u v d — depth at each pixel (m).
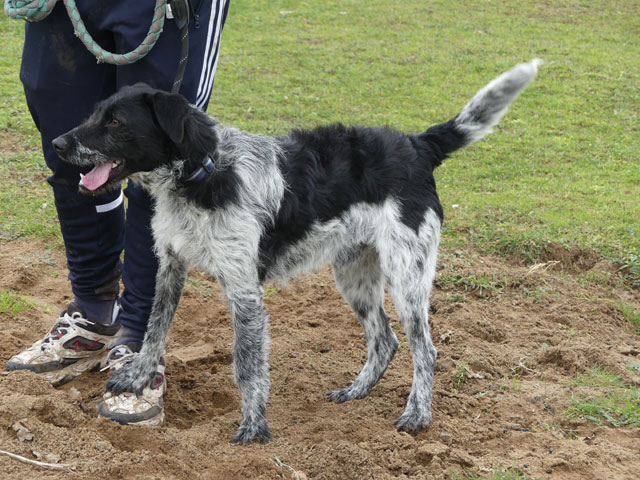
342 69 17.88
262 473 4.81
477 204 10.73
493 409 5.98
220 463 4.88
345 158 5.80
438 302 8.03
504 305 8.09
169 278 5.53
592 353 6.79
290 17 22.25
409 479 4.84
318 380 6.50
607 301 8.20
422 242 5.94
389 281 5.90
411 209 5.90
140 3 5.08
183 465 4.75
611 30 21.81
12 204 9.75
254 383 5.32
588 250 9.23
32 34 5.36
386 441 5.29
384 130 6.20
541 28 21.75
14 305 7.18
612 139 14.16
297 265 5.75
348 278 6.25
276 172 5.42
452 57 18.95
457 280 8.48
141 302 5.87
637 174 12.36
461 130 6.21
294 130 5.97
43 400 5.18
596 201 11.03
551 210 10.59
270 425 5.66
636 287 8.68
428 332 5.99
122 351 5.77
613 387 6.26
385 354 6.27
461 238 9.65
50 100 5.44
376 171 5.84
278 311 7.96
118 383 5.43
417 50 19.47
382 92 16.41
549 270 9.07
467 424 5.71
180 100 4.90
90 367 6.25
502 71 17.95
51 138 5.58
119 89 5.26
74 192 5.68
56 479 4.46
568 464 5.04
